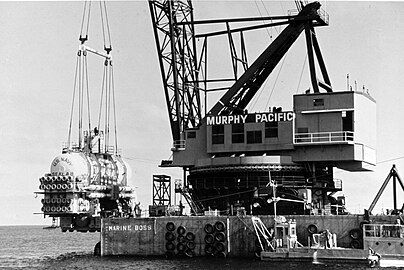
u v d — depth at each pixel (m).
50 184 76.31
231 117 75.38
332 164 75.12
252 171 72.88
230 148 75.06
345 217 63.12
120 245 70.56
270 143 73.56
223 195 74.62
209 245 66.50
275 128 73.62
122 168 86.81
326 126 72.50
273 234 64.50
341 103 72.25
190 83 82.88
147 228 69.44
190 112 82.81
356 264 58.91
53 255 93.06
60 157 77.69
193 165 79.00
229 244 65.94
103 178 82.00
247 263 61.88
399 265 58.19
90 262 68.25
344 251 59.50
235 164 73.62
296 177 73.19
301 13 77.94
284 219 63.97
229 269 58.09
